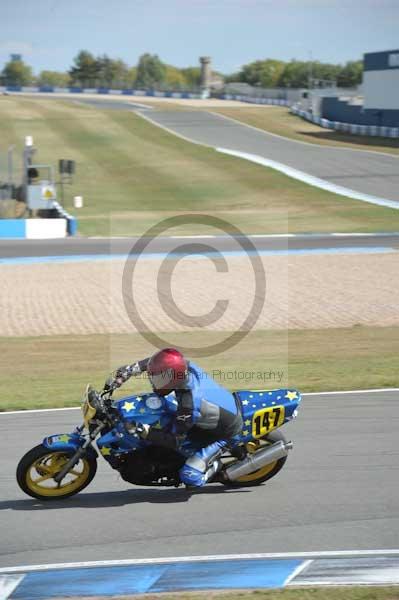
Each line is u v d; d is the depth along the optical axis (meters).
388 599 19.08
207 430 25.36
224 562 21.36
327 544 22.42
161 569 20.98
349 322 58.16
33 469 29.42
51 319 59.59
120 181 166.12
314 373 43.56
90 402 24.98
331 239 103.31
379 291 69.31
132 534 23.34
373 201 137.00
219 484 27.72
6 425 34.38
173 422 25.17
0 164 138.75
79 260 88.06
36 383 42.47
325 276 76.69
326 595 19.33
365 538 22.78
